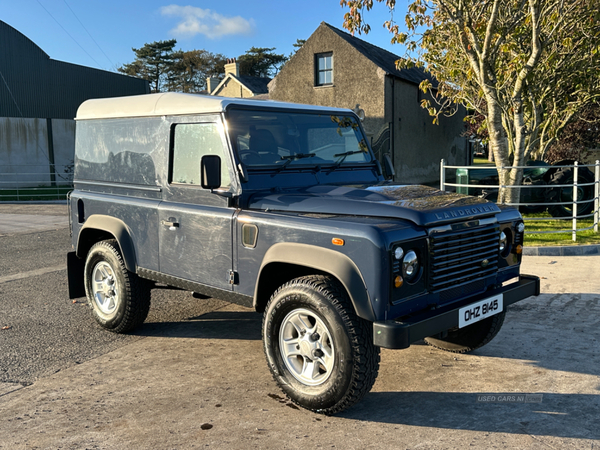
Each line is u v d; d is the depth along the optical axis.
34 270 8.25
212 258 4.02
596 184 9.97
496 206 3.84
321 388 3.38
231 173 3.87
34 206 18.89
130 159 4.79
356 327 3.21
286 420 3.40
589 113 17.80
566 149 19.22
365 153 4.83
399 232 3.13
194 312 5.93
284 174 4.12
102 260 5.14
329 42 22.08
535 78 12.22
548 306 5.75
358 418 3.42
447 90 14.26
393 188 4.03
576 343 4.67
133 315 4.95
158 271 4.53
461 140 30.39
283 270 3.82
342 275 3.16
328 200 3.61
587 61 12.42
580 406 3.52
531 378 3.98
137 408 3.59
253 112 4.08
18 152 28.03
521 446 3.03
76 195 5.41
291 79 23.20
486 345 4.70
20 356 4.59
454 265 3.46
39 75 28.69
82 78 30.62
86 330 5.30
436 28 12.14
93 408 3.59
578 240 9.27
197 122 4.12
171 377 4.11
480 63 10.32
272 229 3.57
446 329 3.29
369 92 21.48
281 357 3.62
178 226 4.27
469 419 3.38
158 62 77.00
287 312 3.54
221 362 4.41
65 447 3.09
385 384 3.95
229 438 3.18
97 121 5.19
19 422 3.41
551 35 10.02
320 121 4.52
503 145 10.78
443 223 3.36
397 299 3.12
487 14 11.16
